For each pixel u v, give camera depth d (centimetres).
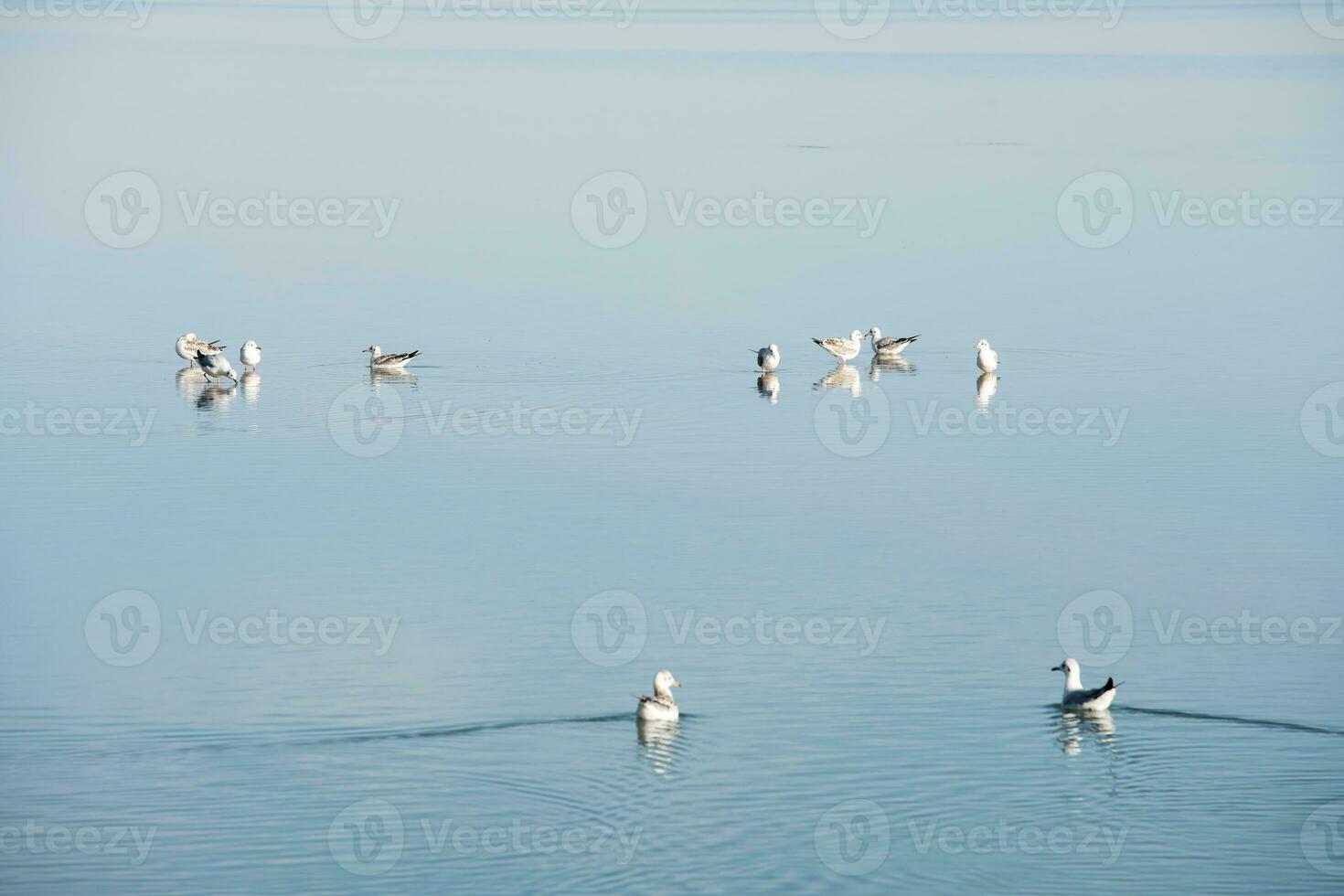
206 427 6350
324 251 9906
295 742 3634
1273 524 5172
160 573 4728
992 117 14825
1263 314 8375
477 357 7512
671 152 12812
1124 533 5088
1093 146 13225
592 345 7756
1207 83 17212
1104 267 9562
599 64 18462
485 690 3916
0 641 4225
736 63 18738
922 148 13112
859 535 5075
